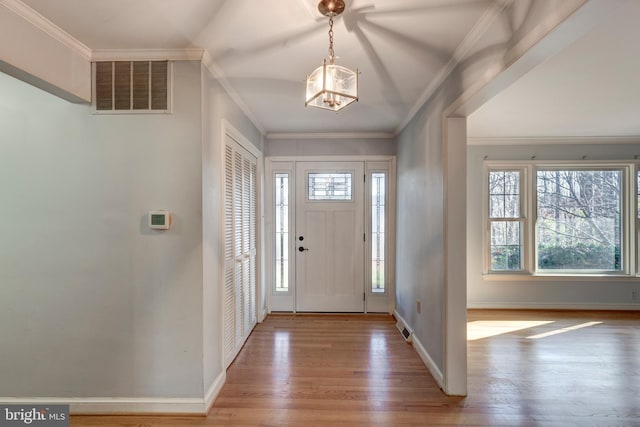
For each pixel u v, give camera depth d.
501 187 4.47
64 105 2.07
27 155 2.07
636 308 4.32
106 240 2.07
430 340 2.64
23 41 1.60
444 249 2.31
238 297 2.97
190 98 2.07
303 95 2.78
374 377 2.53
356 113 3.28
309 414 2.07
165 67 2.07
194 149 2.07
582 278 4.36
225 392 2.32
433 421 2.00
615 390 2.36
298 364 2.75
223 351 2.42
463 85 2.02
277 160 4.11
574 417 2.04
